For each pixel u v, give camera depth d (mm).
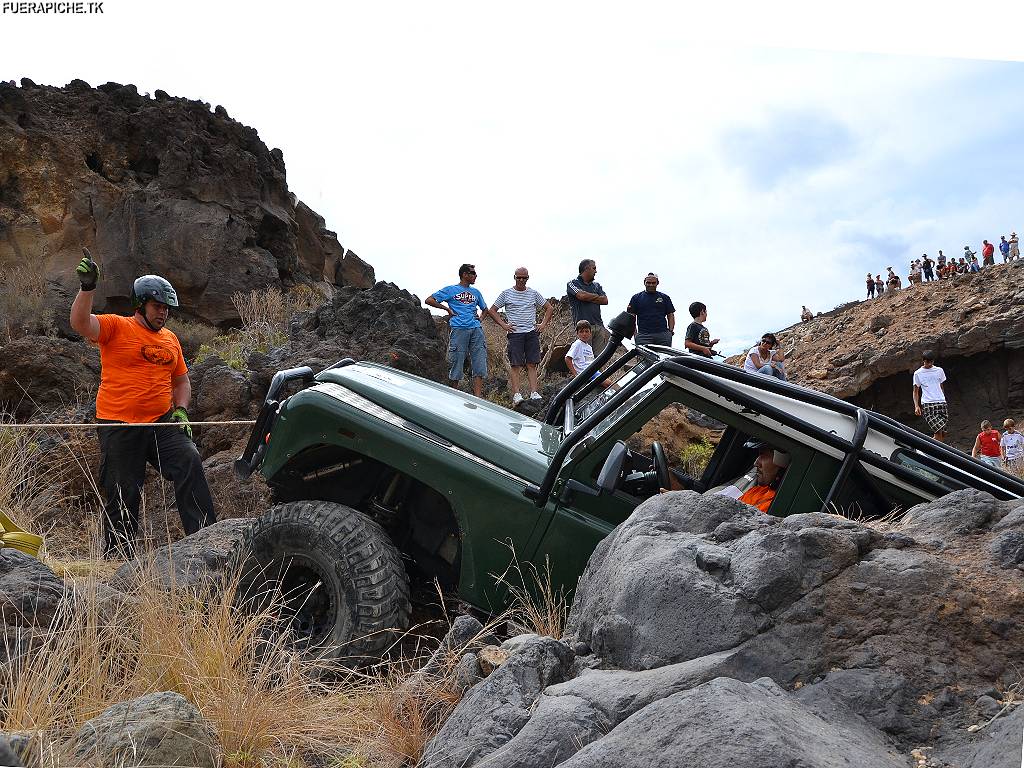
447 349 12633
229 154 19906
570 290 12250
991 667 2340
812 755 1833
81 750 2389
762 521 2996
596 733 2246
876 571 2547
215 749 2514
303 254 23266
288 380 4809
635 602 2736
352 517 3973
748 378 4012
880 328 48250
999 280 45781
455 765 2398
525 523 3895
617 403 4066
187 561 4648
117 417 6098
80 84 19844
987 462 4160
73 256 17812
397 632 3791
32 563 3568
